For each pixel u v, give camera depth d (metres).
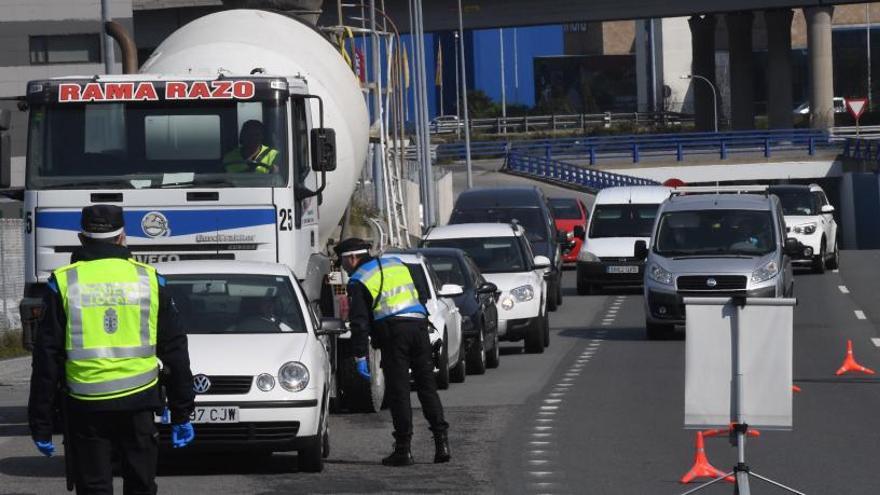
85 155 48.31
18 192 51.34
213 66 54.44
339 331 42.72
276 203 48.00
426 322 40.94
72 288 27.17
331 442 45.22
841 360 67.75
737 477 31.36
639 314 95.88
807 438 44.75
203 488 37.12
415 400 56.00
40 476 39.59
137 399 27.27
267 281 43.06
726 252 80.00
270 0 62.25
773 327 31.12
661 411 51.12
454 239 79.94
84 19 169.75
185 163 48.09
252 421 38.28
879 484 37.06
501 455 42.06
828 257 126.94
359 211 62.16
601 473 38.91
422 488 36.84
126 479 27.77
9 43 168.38
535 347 74.25
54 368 27.09
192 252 47.94
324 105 55.47
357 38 79.06
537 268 78.06
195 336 40.50
